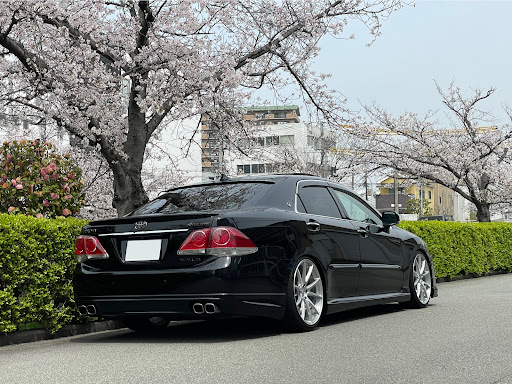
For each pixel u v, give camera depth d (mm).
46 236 6652
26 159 8773
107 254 5992
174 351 5254
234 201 6297
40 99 11008
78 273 6102
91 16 11266
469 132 21375
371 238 7461
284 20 11977
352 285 7004
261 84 12656
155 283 5656
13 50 10078
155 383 4008
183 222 5719
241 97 12898
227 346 5434
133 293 5766
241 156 14734
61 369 4613
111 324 7516
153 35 10727
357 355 4836
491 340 5414
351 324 6801
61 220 7020
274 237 5922
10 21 9930
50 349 5805
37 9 9969
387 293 7730
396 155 21250
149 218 5848
